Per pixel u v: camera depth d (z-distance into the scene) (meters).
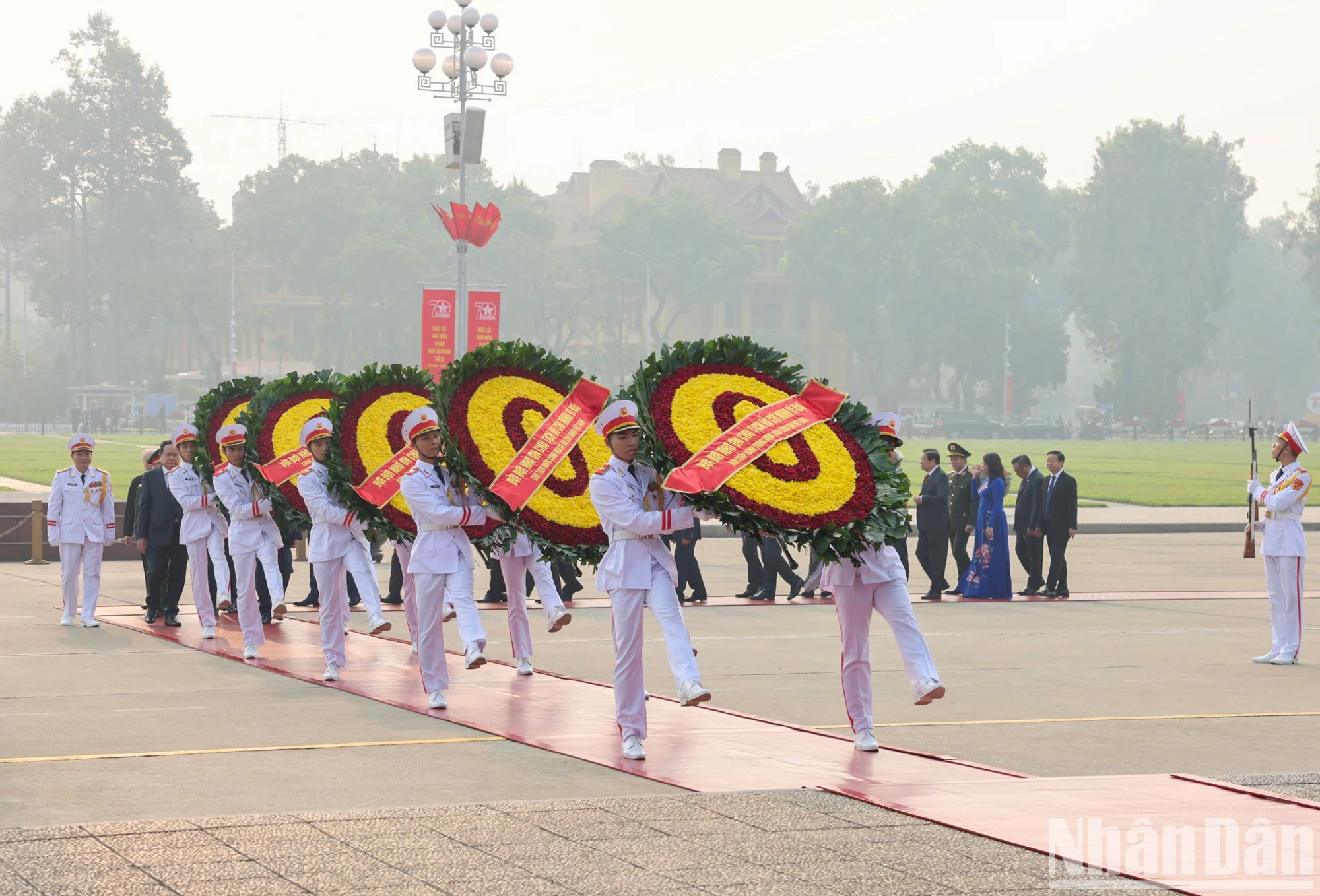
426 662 10.91
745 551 19.59
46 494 36.09
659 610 9.16
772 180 128.25
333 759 8.97
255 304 125.75
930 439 102.88
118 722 10.27
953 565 25.17
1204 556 28.12
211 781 8.28
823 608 18.45
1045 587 21.80
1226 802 7.59
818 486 9.22
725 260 111.94
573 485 11.38
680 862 6.27
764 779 8.32
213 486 14.90
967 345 114.50
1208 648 15.12
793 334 121.62
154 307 116.25
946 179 136.62
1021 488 20.39
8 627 15.92
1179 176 115.56
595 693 11.64
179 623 16.06
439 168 112.88
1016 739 10.15
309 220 111.81
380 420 13.05
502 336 111.69
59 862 6.24
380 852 6.43
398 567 18.45
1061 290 151.50
